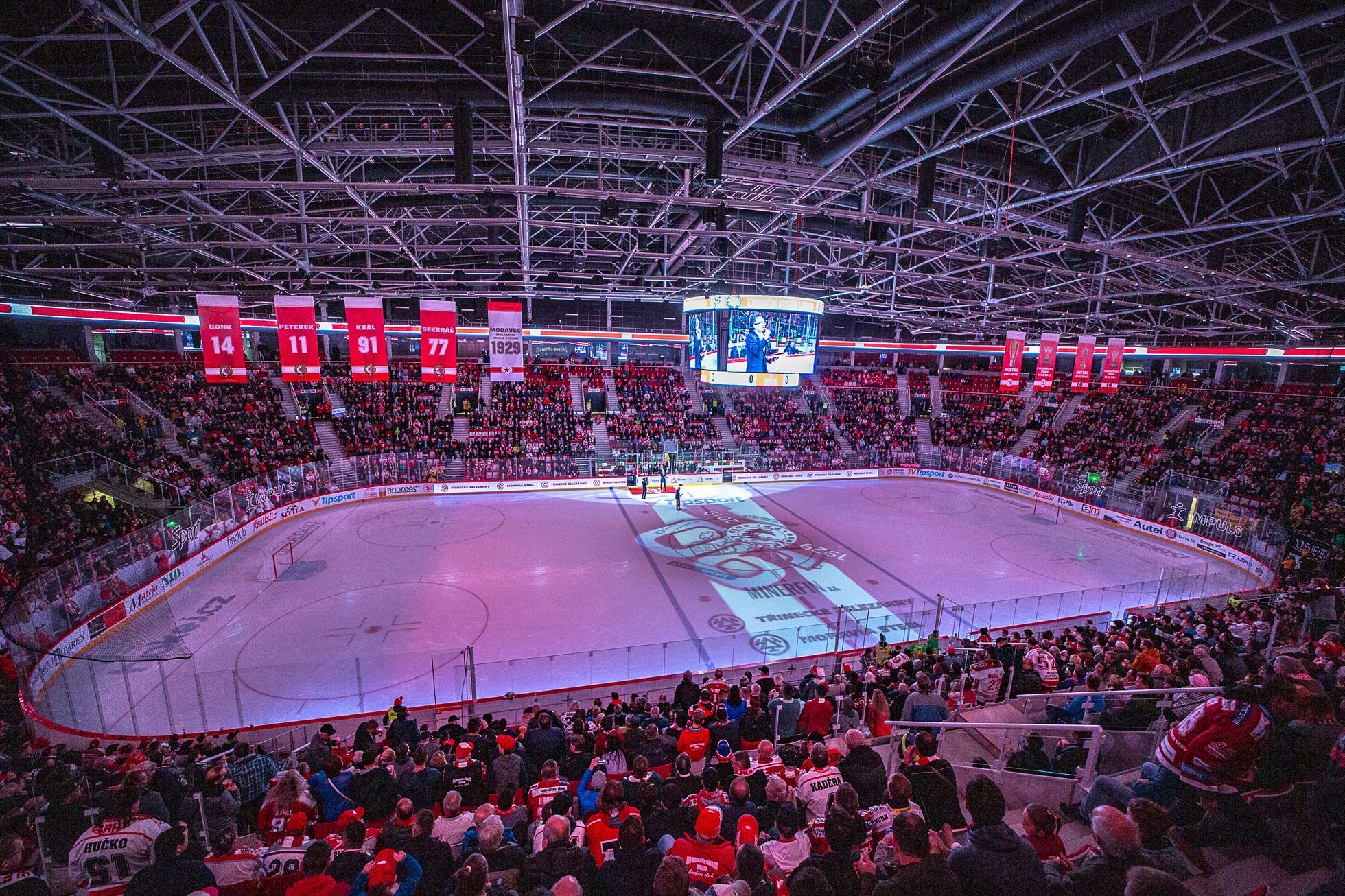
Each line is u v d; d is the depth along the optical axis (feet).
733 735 28.73
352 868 14.82
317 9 46.83
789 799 16.84
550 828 14.98
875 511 111.24
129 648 54.95
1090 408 156.46
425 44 50.60
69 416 83.82
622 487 126.62
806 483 135.64
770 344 83.35
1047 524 105.40
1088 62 52.19
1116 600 70.08
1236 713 13.46
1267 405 125.18
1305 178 55.31
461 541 88.22
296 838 17.67
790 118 59.72
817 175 71.00
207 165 65.92
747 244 99.19
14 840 13.28
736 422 157.48
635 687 49.29
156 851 12.60
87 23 44.96
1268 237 86.43
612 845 17.01
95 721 43.55
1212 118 54.39
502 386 153.58
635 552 84.38
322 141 65.46
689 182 73.10
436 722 43.93
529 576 74.33
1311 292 110.32
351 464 111.45
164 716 44.80
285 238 110.01
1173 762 14.20
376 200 83.76
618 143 67.62
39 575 51.37
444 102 53.88
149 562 65.31
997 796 10.89
